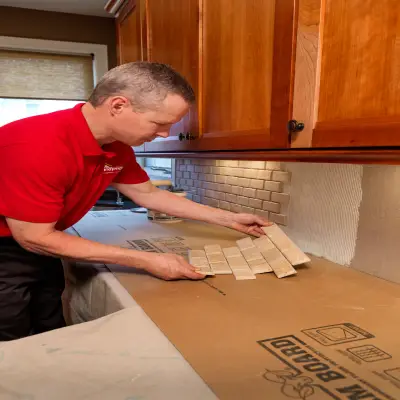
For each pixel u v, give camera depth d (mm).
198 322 721
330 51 801
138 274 1007
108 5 2125
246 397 489
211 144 1264
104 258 917
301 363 577
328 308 801
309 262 1137
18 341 617
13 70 2514
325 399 488
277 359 587
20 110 2773
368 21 714
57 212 867
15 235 862
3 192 817
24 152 795
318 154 847
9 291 1035
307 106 864
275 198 1396
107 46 2662
